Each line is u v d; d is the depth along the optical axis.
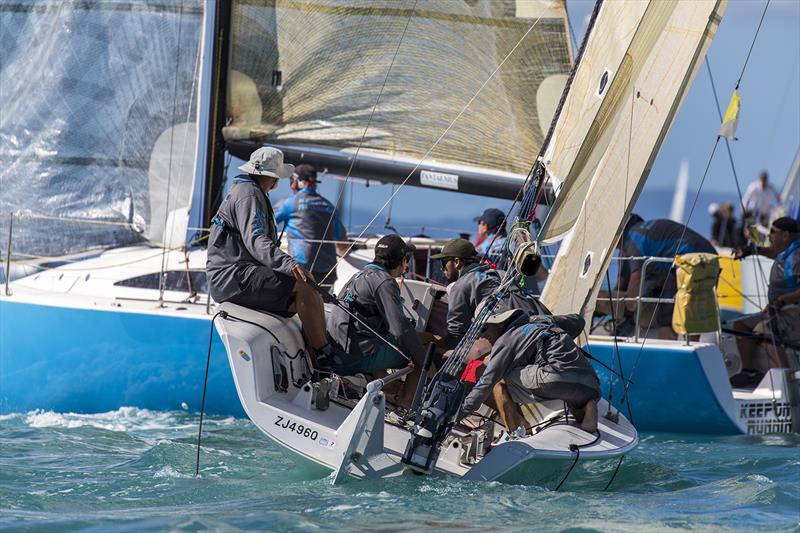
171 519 17.86
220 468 22.55
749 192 53.91
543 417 23.22
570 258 25.44
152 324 30.86
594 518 18.42
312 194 33.84
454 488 19.88
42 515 18.19
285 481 21.08
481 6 34.75
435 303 26.59
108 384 31.02
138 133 35.12
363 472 20.27
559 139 25.20
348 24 35.12
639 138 24.94
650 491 21.61
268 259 21.39
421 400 21.17
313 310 22.73
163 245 34.69
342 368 23.08
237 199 22.03
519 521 18.09
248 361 20.97
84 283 34.16
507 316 22.09
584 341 25.86
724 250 54.19
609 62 24.27
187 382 30.73
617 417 24.00
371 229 37.91
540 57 34.88
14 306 31.53
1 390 31.56
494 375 21.47
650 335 33.91
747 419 31.23
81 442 25.91
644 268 31.39
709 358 30.77
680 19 24.11
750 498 20.50
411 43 35.12
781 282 32.44
